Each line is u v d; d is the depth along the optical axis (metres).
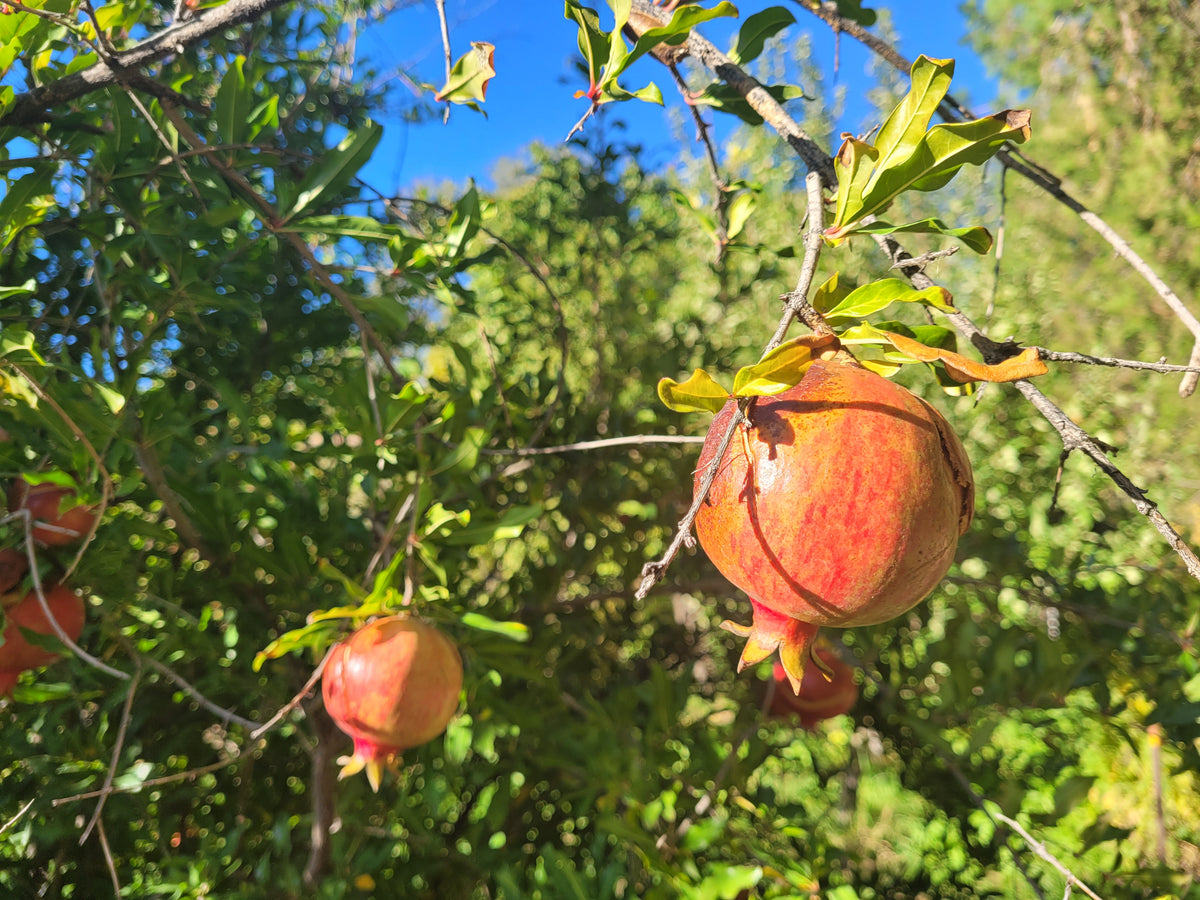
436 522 0.61
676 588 0.99
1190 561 0.30
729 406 0.35
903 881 0.88
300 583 0.77
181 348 0.90
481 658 0.72
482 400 0.89
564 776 0.85
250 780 0.84
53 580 0.62
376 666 0.53
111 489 0.57
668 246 1.49
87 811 0.75
